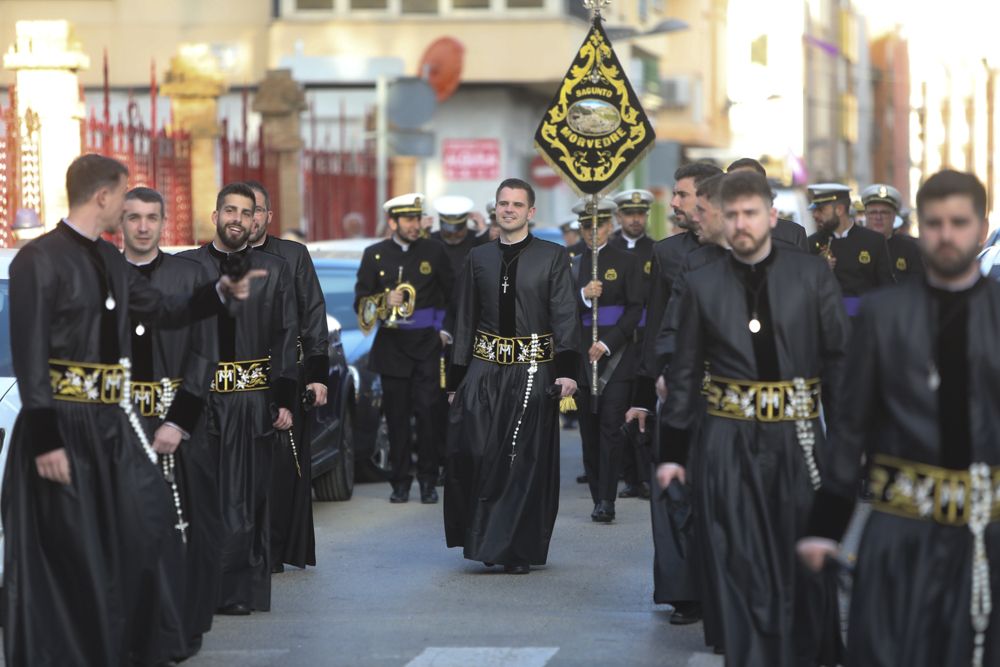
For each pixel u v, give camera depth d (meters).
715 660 10.82
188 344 10.50
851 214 19.50
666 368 11.41
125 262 10.03
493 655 10.99
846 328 9.91
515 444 14.03
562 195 52.69
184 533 10.81
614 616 12.27
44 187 22.66
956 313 7.59
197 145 31.03
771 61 78.19
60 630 9.63
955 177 7.49
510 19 45.34
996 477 7.58
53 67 22.72
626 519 17.05
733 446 9.86
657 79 58.56
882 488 7.76
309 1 45.34
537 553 14.01
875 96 106.69
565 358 14.16
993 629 7.58
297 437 13.77
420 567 14.37
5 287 13.33
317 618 12.27
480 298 14.36
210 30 45.34
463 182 47.41
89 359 9.77
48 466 9.46
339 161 41.22
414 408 18.42
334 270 20.78
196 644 11.01
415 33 45.47
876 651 7.66
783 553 9.78
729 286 9.89
